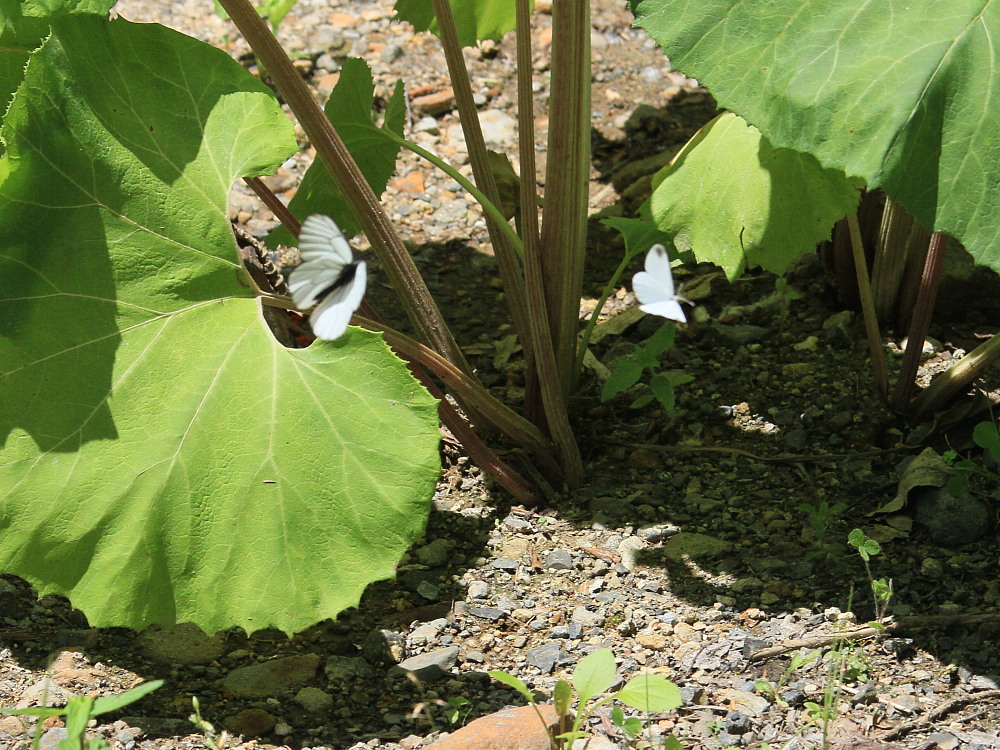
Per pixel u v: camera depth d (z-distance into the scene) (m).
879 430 2.51
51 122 2.33
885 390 2.53
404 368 2.34
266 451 2.32
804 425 2.52
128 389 2.33
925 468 2.44
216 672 2.34
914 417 2.51
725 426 2.53
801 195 2.45
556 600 2.39
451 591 2.40
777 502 2.46
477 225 2.77
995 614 2.35
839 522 2.44
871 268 2.61
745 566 2.41
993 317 2.60
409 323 2.65
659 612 2.38
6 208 2.32
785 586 2.39
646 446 2.51
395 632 2.37
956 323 2.60
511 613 2.38
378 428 2.33
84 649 2.35
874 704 2.30
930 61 2.31
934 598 2.37
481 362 2.61
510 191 2.59
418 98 3.10
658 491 2.48
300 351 2.35
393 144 2.55
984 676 2.32
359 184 2.40
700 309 2.63
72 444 2.32
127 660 2.34
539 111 3.06
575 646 2.36
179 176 2.36
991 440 2.41
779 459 2.49
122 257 2.34
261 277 2.51
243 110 2.38
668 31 2.36
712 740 2.28
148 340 2.34
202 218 2.36
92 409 2.32
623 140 2.97
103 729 2.29
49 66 2.33
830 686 2.27
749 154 2.47
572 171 2.42
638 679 2.24
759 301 2.64
